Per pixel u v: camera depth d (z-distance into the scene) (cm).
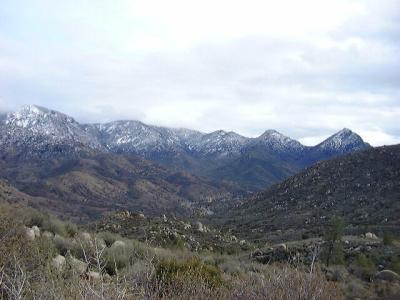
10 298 482
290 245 3234
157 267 817
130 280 601
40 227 1539
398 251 3412
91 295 487
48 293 504
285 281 630
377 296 1933
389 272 2509
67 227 1734
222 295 644
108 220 3712
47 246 883
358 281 2220
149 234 2953
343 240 3981
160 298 639
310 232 6341
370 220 7794
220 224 10050
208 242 3688
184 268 866
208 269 907
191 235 3769
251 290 612
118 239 1644
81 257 1022
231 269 1445
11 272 600
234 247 3656
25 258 703
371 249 3541
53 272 625
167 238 3073
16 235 801
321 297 603
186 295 635
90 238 1195
